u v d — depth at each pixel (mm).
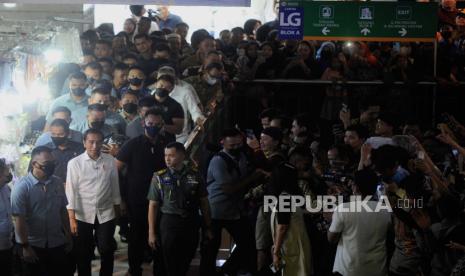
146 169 10156
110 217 9930
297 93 15398
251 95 15312
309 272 9617
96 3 10648
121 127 11234
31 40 10766
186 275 10352
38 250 9500
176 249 9586
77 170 9789
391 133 11398
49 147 9891
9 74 10438
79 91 11531
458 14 17484
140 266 10281
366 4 15594
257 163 10227
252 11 20266
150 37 14500
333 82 15297
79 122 11547
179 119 11352
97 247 10352
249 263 10336
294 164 9938
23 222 9305
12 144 10352
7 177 9242
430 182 9281
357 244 8812
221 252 11195
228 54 16219
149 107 10930
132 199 10164
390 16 15625
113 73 13328
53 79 12977
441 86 15531
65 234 9641
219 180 10102
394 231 8875
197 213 9711
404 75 15516
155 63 13633
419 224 8750
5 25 11016
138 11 17891
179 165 9562
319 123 15203
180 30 17094
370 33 15648
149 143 10203
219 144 12039
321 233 9727
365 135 11422
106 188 9859
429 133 12203
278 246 9523
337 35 15664
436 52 15750
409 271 8828
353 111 15367
